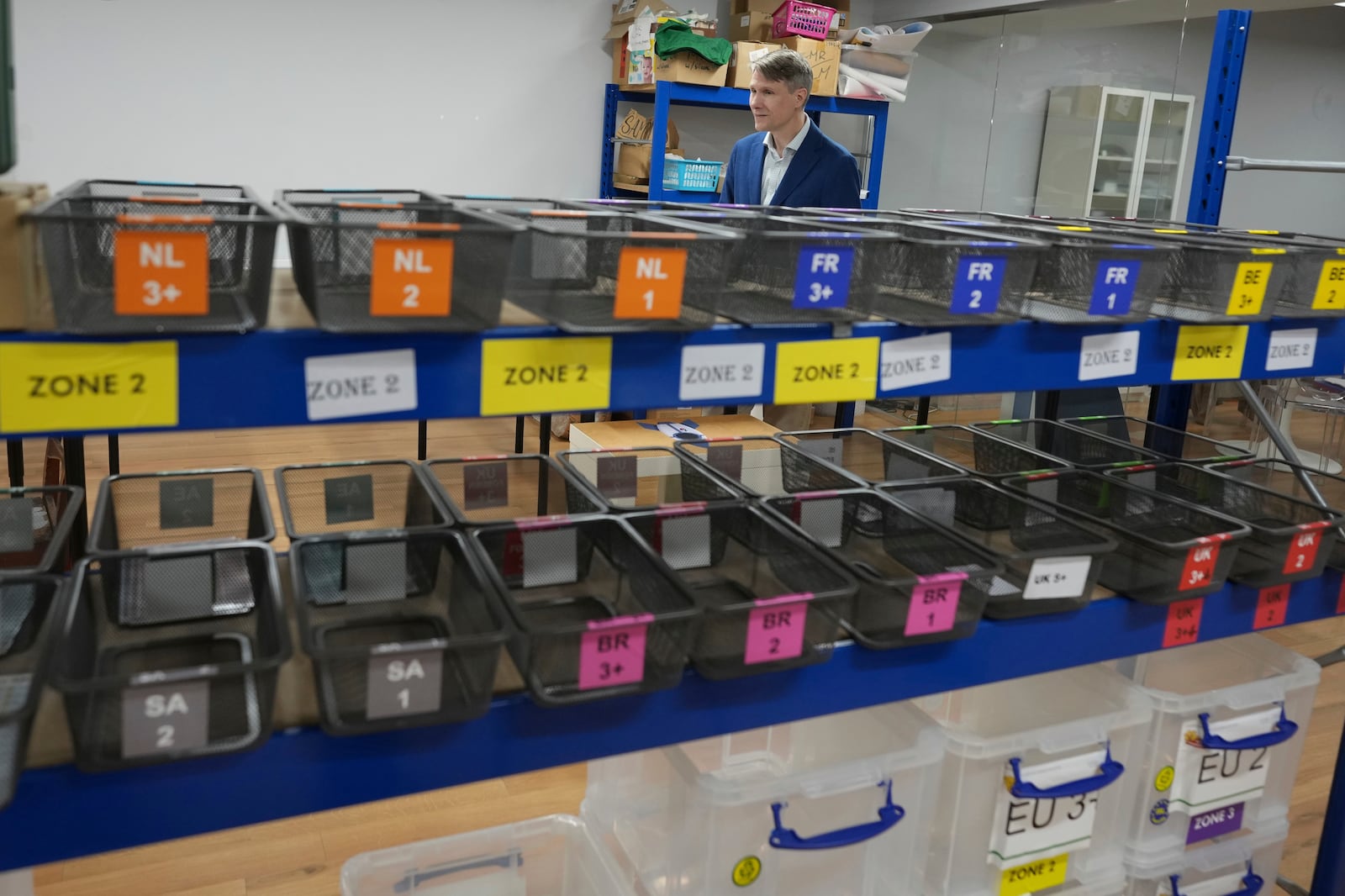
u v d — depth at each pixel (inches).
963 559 51.3
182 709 34.3
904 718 59.5
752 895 54.7
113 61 186.7
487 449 189.5
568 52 220.4
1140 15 184.9
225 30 192.9
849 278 42.7
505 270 36.2
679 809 55.1
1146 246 48.8
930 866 59.7
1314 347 57.3
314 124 203.8
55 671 34.4
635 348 39.6
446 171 216.7
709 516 53.5
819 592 46.0
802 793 53.7
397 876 61.2
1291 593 60.2
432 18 207.6
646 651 40.8
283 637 37.0
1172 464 70.0
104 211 39.2
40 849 34.4
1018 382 48.4
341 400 35.4
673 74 192.9
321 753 37.5
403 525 57.7
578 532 50.1
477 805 88.8
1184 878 66.7
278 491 52.7
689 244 38.6
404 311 34.7
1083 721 59.3
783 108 149.3
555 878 65.4
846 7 223.8
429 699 37.6
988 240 47.7
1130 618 54.9
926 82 237.9
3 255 30.3
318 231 33.8
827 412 190.7
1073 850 60.9
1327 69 160.6
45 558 43.4
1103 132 194.4
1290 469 73.6
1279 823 70.0
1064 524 56.8
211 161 198.1
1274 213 172.9
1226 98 80.5
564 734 41.6
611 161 226.2
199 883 76.7
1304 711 68.5
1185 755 63.3
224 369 33.6
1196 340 52.7
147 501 52.7
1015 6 209.8
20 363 31.1
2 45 33.8
